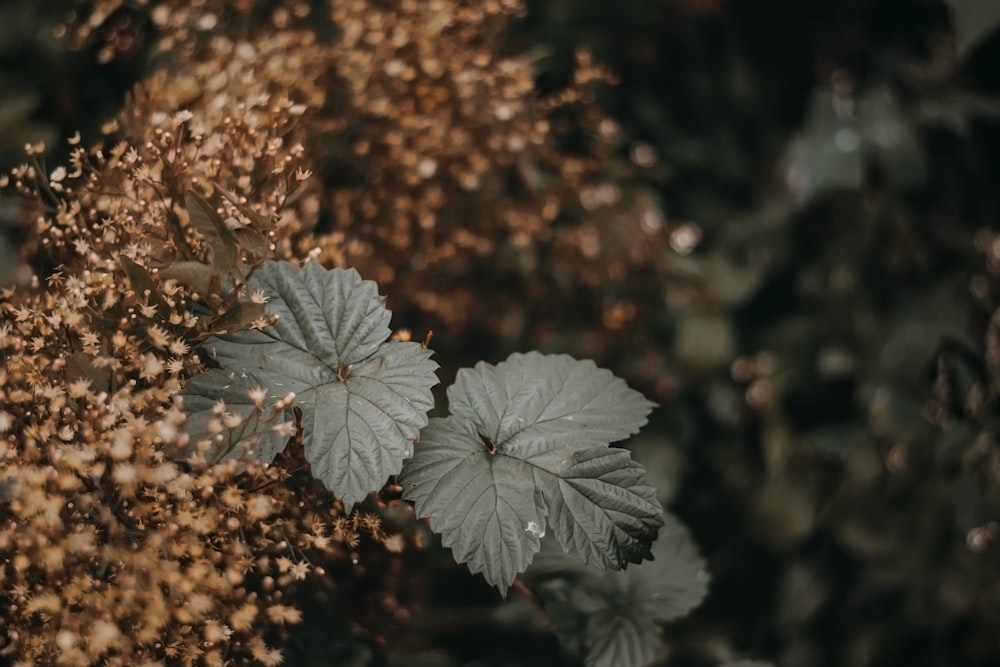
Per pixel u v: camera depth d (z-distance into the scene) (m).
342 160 0.64
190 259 0.50
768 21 0.91
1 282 0.63
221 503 0.47
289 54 0.62
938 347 0.85
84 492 0.48
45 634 0.46
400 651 0.62
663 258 0.80
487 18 0.69
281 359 0.48
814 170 0.85
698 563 0.60
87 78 0.72
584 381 0.51
